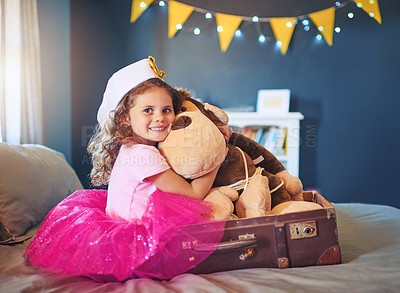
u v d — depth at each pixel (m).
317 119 2.98
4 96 2.02
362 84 2.94
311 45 2.95
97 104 2.82
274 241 1.04
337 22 2.93
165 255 0.99
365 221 1.54
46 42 2.48
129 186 1.11
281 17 2.94
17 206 1.34
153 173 1.04
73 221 1.11
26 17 2.21
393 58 2.90
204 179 1.10
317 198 1.33
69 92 2.56
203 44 3.02
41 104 2.34
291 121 2.70
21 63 2.16
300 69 2.97
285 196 1.26
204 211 1.02
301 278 0.91
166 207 1.00
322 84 2.96
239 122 2.74
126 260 0.97
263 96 2.91
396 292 0.83
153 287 0.89
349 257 1.12
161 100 1.10
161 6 2.99
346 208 1.78
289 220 1.04
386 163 2.96
